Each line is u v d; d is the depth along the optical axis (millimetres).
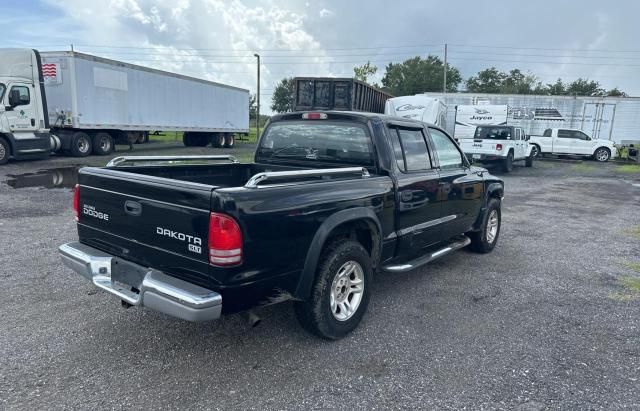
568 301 4855
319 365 3418
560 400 3062
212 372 3281
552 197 12844
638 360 3625
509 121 27984
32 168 14711
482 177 6160
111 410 2818
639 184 16328
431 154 5129
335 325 3750
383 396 3051
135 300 3197
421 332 4016
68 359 3391
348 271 3854
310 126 4840
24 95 15461
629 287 5344
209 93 26625
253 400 2967
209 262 2936
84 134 18719
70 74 17516
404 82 85500
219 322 4078
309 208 3408
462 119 24000
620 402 3057
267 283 3195
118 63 19719
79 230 3971
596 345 3859
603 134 27594
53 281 4906
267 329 3986
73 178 12688
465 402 3006
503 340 3904
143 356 3467
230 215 2902
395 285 5219
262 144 5293
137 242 3400
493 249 6898
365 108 16750
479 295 4961
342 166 4570
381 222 4176
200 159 4973
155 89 22234
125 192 3439
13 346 3545
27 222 7434
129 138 22250
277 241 3199
